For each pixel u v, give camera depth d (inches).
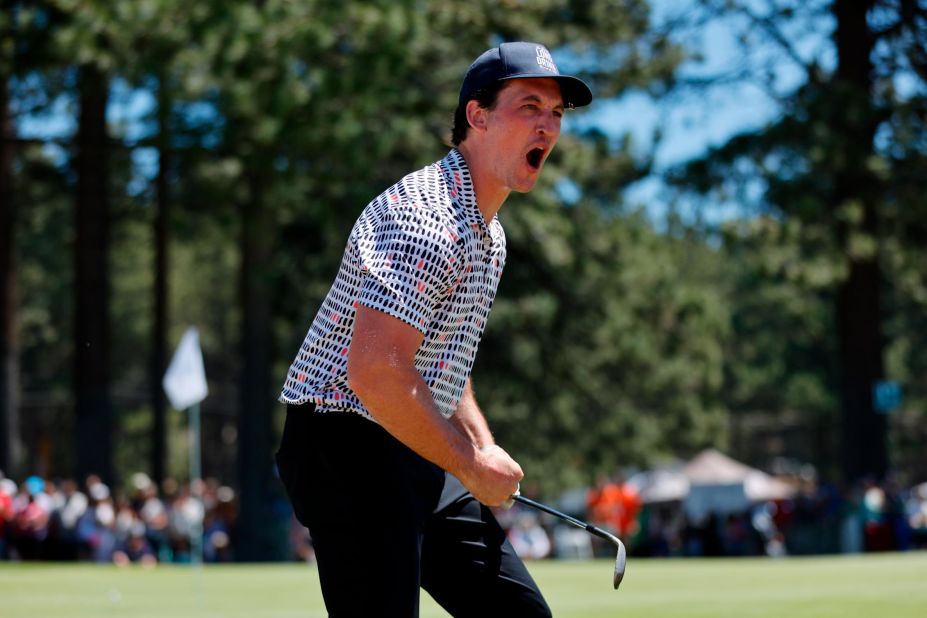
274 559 2576.3
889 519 2330.2
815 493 2642.7
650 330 3641.7
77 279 2935.5
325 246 3280.0
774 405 7539.4
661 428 5098.4
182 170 3174.2
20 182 3548.2
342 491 337.1
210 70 2073.1
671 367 4296.3
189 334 1813.5
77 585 1143.6
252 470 2642.7
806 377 7239.2
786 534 2476.6
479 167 346.9
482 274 343.0
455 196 336.8
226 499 2918.3
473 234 335.6
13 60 2231.8
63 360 6801.2
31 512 2187.5
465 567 364.2
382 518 335.3
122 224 4106.8
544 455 4542.3
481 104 346.3
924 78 2898.6
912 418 7175.2
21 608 906.7
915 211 2753.4
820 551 2405.3
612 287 3489.2
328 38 2033.7
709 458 4109.3
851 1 2866.6
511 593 363.6
